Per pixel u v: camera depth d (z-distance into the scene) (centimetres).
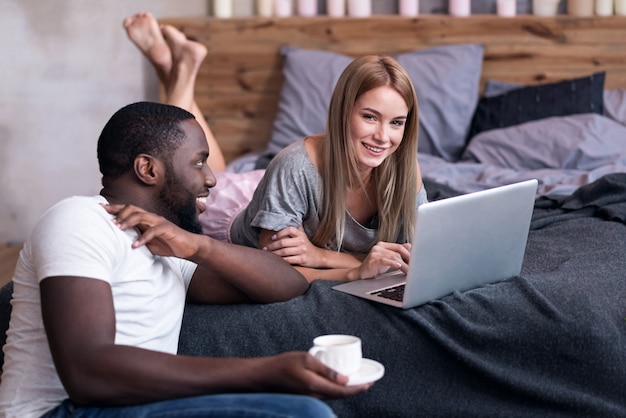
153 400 151
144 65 484
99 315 152
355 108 230
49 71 484
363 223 250
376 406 198
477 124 440
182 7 478
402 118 231
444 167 395
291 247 237
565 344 199
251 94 470
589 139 397
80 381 147
